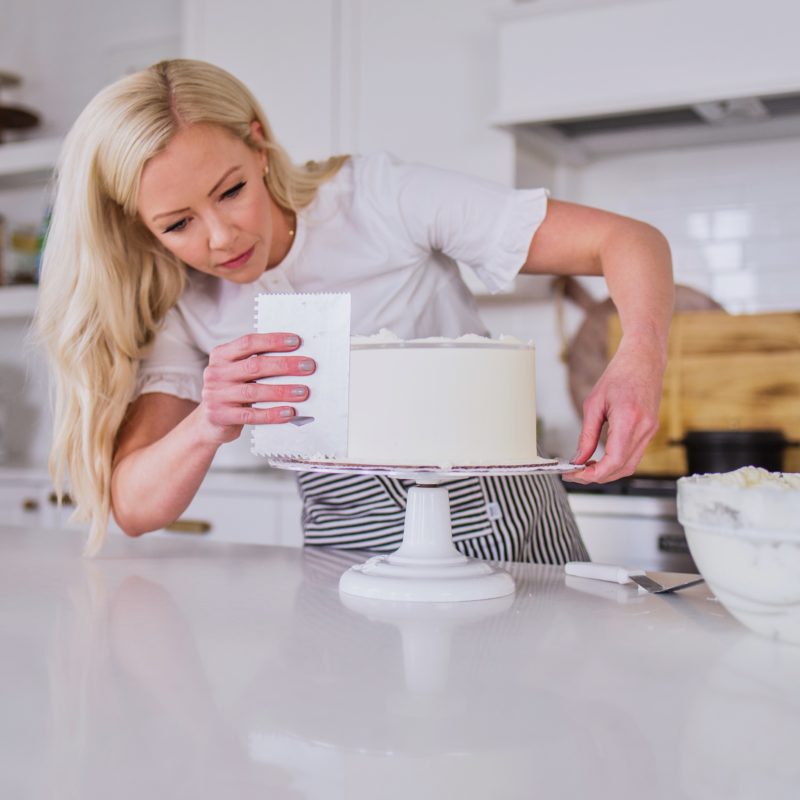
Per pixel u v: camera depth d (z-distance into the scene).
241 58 2.83
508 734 0.54
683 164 2.70
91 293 1.22
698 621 0.82
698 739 0.53
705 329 2.53
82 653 0.72
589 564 1.04
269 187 1.26
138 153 1.07
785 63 2.14
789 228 2.59
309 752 0.52
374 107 2.66
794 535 0.70
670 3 2.23
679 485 0.79
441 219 1.29
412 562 0.94
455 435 0.90
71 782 0.48
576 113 2.30
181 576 1.05
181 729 0.55
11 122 3.28
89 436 1.22
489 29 2.52
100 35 3.40
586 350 2.77
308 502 1.38
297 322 0.87
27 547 1.26
